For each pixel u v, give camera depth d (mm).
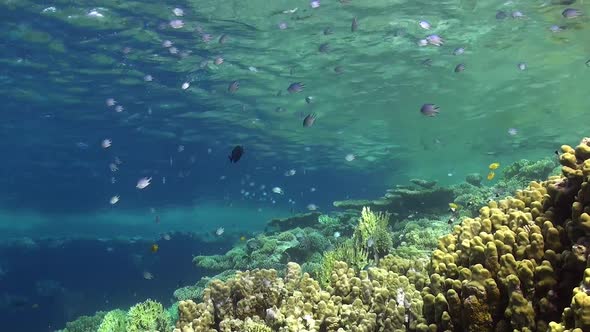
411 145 39188
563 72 22297
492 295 2822
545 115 29875
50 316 28266
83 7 16250
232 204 63000
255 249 14539
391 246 7582
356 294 4539
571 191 3018
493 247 3012
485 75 22797
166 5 15953
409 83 24109
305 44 19219
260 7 15984
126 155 39875
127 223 73125
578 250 2631
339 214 16312
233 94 25938
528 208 3488
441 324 3043
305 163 47656
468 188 14828
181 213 67750
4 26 17656
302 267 10461
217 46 19531
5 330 27000
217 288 4910
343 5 15555
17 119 29641
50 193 52344
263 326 4242
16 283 34469
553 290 2693
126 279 31641
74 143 35625
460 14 16109
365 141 37906
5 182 47531
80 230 74188
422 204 13711
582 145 3096
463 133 35062
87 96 25719
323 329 4191
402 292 3887
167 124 31688
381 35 18141
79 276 34500
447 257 3449
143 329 6656
